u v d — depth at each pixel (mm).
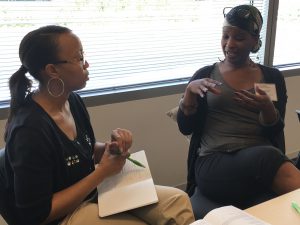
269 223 952
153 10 2266
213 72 1818
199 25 2486
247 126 1710
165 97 2350
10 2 1815
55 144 1201
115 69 2223
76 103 1471
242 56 1729
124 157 1343
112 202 1260
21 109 1219
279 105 1784
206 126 1796
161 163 2469
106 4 2090
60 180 1238
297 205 1036
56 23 1965
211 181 1622
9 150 1137
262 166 1487
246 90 1673
